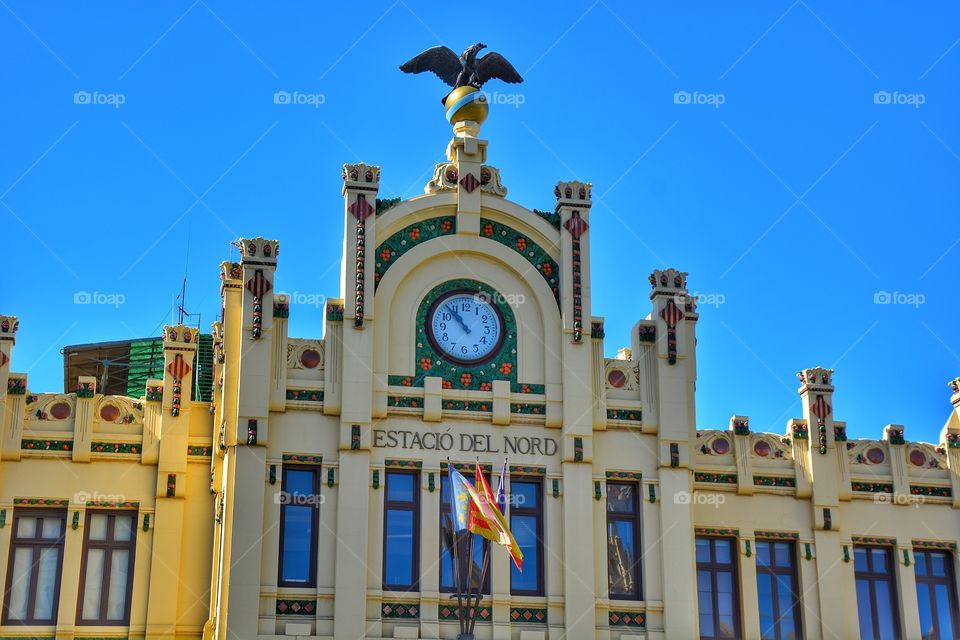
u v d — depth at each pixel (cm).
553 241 3772
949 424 4091
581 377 3659
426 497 3497
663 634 3512
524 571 3528
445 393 3594
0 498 3572
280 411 3488
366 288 3597
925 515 3978
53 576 3572
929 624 3897
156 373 4712
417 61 3938
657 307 3791
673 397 3712
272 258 3575
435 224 3738
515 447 3591
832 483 3912
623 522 3625
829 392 3997
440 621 3416
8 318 3678
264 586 3344
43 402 3675
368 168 3688
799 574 3847
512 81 3978
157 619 3572
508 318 3700
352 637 3331
